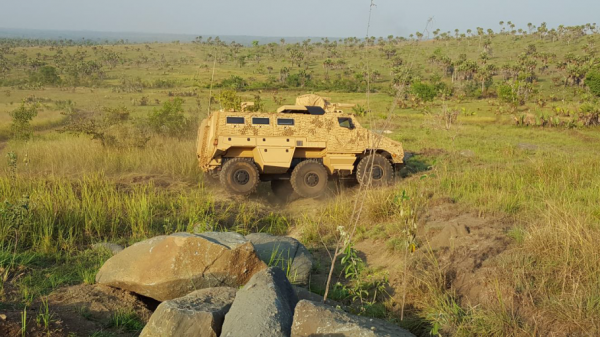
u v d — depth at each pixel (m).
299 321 4.79
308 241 9.54
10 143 22.20
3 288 6.22
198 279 6.25
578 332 5.04
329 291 7.15
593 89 70.88
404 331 4.83
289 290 5.64
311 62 177.38
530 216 8.63
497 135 33.06
